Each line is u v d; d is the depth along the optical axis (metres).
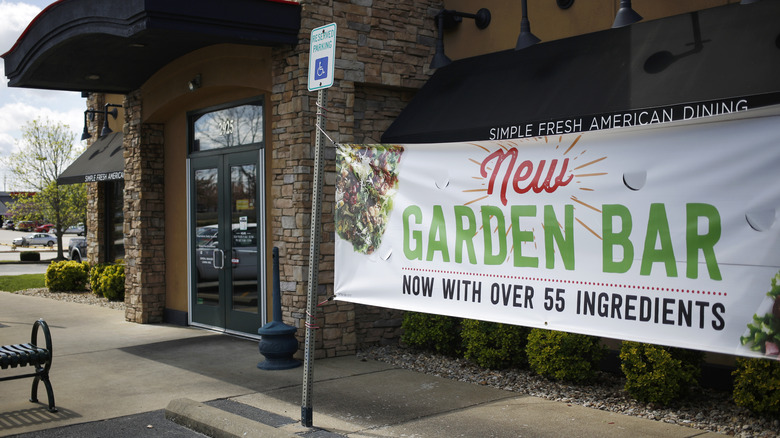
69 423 6.14
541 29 8.80
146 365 8.39
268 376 7.79
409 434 5.64
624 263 4.82
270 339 8.10
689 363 6.35
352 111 9.02
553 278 5.22
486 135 7.59
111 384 7.49
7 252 41.50
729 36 6.34
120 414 6.41
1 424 6.11
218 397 6.88
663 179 4.64
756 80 5.65
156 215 11.88
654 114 6.13
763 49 5.93
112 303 14.39
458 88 8.79
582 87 7.11
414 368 8.15
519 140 5.43
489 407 6.44
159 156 11.94
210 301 10.87
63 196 29.70
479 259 5.70
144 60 10.37
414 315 8.78
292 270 8.70
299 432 5.69
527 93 7.68
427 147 6.06
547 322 5.25
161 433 5.88
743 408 6.11
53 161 29.16
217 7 8.01
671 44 6.77
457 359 8.45
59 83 11.27
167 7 7.72
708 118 4.42
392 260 6.33
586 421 5.95
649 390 6.23
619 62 7.07
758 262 4.23
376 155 6.45
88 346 9.65
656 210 4.68
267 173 9.64
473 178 5.74
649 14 7.70
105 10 8.27
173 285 11.77
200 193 11.08
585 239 5.04
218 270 10.68
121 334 10.62
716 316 4.39
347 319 8.91
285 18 8.44
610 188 4.91
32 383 7.02
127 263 12.12
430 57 9.82
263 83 9.23
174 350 9.30
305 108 8.56
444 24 9.87
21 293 16.77
